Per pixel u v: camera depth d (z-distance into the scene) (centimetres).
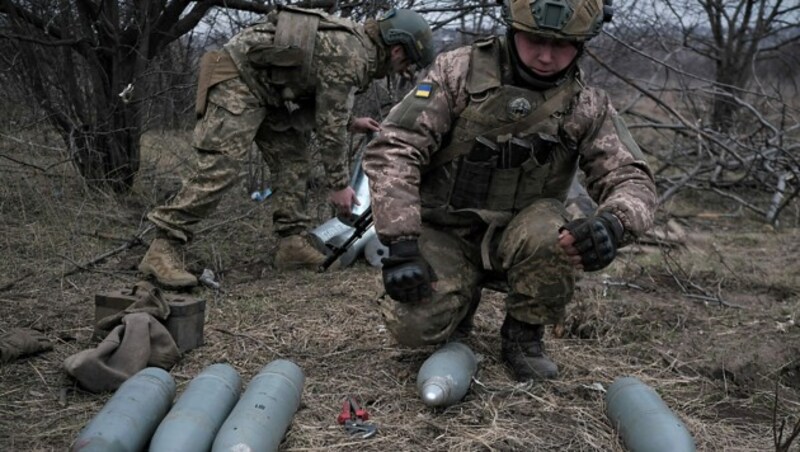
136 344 311
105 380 298
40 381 309
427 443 269
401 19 441
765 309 458
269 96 442
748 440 290
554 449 270
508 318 328
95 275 448
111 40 587
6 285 416
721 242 643
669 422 256
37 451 257
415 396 304
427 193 305
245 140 436
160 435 234
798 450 283
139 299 339
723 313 447
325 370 329
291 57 425
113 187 595
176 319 338
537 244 292
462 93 286
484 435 274
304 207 489
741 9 1071
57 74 590
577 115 288
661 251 554
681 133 811
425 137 284
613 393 284
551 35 264
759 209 742
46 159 603
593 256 256
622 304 444
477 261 310
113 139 589
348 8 607
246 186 638
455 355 297
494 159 289
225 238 525
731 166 773
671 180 792
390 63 452
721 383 345
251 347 352
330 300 420
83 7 573
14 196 538
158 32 589
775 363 370
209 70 434
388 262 273
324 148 444
